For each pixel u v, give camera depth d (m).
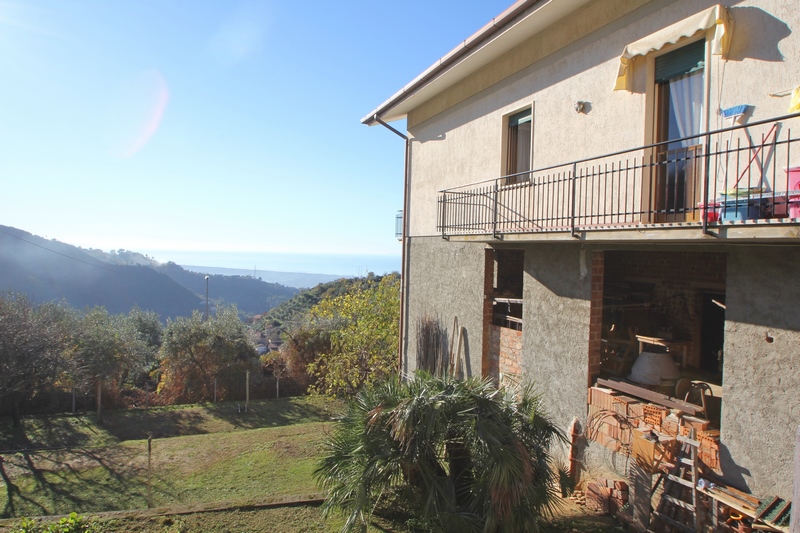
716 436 5.35
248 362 23.16
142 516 6.55
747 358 5.04
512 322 10.74
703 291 8.59
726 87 5.36
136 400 21.09
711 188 5.59
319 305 20.48
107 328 21.00
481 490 5.38
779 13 4.82
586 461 7.03
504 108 9.35
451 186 11.24
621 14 6.74
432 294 11.86
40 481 10.98
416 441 5.46
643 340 7.36
